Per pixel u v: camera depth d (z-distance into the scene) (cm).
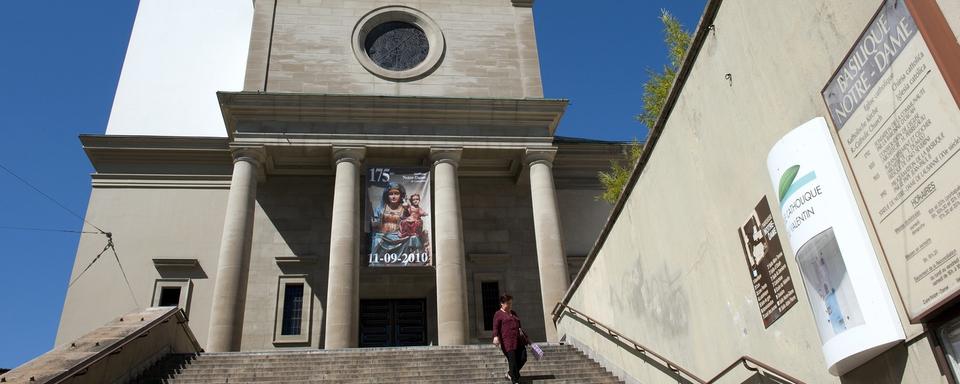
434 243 2389
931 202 498
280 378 1261
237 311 2048
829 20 620
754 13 757
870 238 572
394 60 2703
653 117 1814
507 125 2525
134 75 2950
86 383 1024
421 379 1235
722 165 845
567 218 2717
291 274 2441
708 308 902
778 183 671
